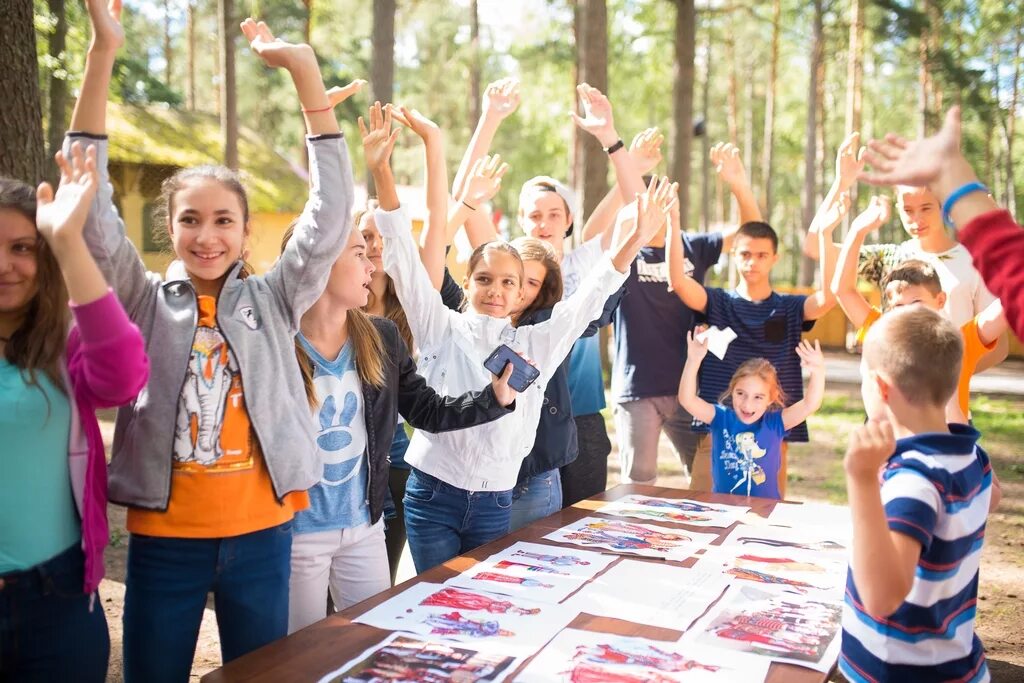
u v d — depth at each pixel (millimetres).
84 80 2027
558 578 2387
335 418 2584
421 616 2088
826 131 36844
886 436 1652
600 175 11789
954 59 19156
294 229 2594
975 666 1904
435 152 3416
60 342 1965
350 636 1968
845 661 1912
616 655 1886
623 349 4723
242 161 19406
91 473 1998
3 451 1883
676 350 4656
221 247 2170
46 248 1951
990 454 9117
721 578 2424
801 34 26000
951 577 1812
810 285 23891
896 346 1896
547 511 3566
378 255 3465
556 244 4242
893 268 4047
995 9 24438
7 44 5059
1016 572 5152
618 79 29031
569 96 26625
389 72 14188
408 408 2756
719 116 40812
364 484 2674
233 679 1760
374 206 3576
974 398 13703
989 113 19484
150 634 2123
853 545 1692
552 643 1943
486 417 2639
